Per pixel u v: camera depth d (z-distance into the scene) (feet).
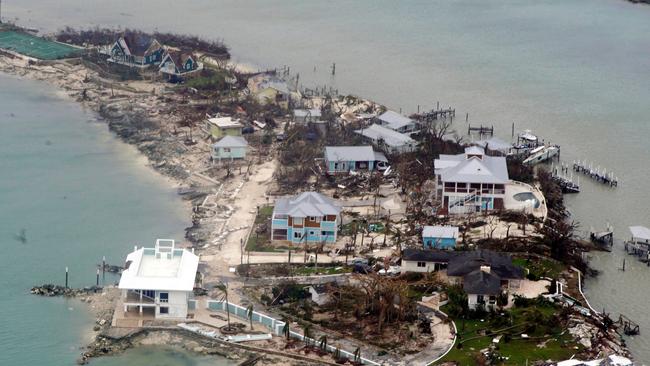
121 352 637.30
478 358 611.47
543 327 649.20
